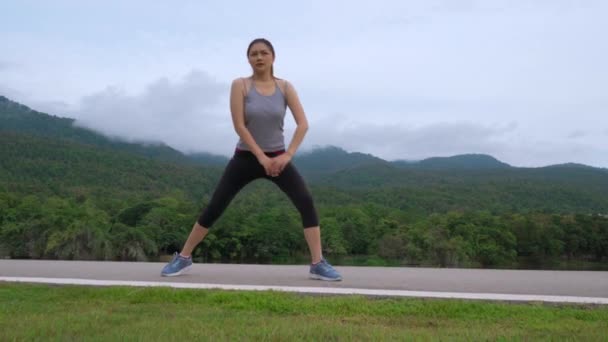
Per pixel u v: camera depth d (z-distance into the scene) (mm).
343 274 5152
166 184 138625
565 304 3572
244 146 4426
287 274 5105
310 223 4590
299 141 4398
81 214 61156
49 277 4797
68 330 2871
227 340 2652
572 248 70812
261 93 4391
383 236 67375
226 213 69000
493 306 3512
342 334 2793
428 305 3531
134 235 52344
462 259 59656
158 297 3854
